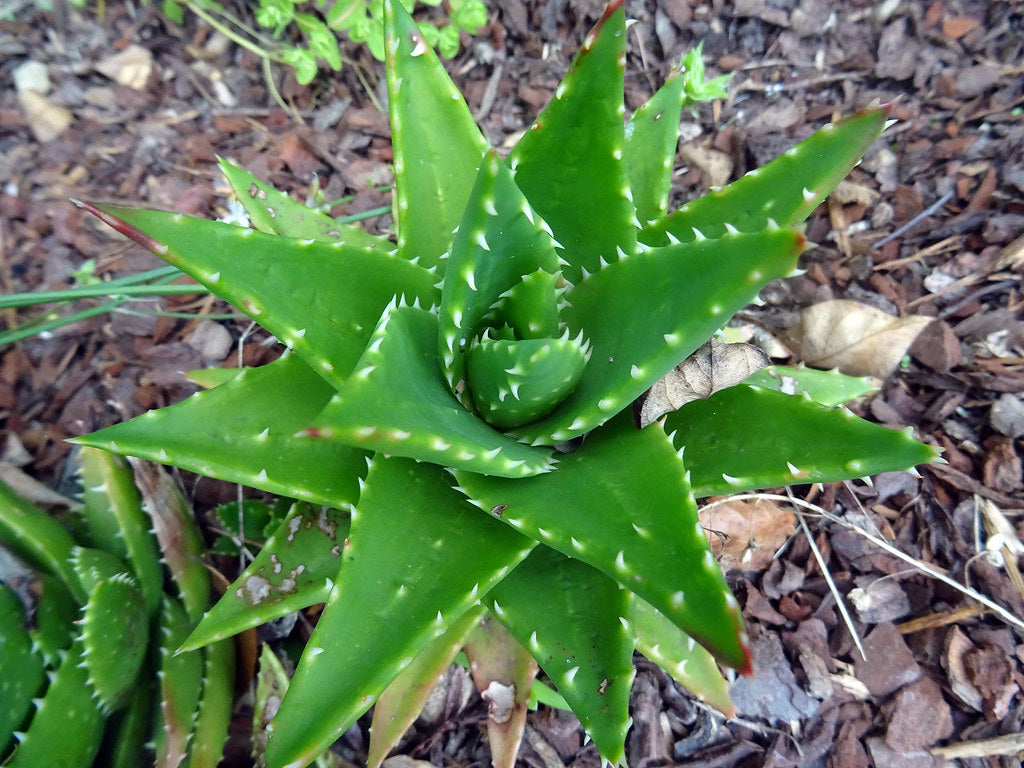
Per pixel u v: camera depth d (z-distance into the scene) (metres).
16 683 0.25
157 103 0.49
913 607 0.36
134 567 0.29
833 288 0.43
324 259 0.23
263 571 0.27
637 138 0.31
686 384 0.24
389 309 0.20
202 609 0.31
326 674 0.20
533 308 0.23
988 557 0.36
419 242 0.28
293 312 0.23
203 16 0.49
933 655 0.35
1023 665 0.34
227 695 0.30
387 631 0.21
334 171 0.48
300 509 0.28
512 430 0.25
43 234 0.45
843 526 0.38
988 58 0.46
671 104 0.31
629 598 0.23
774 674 0.35
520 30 0.49
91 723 0.26
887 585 0.37
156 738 0.28
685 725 0.34
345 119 0.49
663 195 0.31
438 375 0.24
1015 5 0.47
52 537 0.28
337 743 0.33
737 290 0.17
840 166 0.25
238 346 0.43
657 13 0.49
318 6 0.51
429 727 0.34
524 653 0.28
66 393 0.41
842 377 0.34
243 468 0.24
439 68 0.26
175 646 0.29
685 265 0.19
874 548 0.37
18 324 0.42
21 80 0.48
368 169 0.47
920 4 0.48
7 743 0.25
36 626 0.26
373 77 0.49
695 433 0.25
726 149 0.47
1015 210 0.42
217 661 0.30
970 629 0.35
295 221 0.32
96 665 0.26
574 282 0.27
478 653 0.28
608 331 0.23
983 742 0.33
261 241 0.22
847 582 0.37
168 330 0.43
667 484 0.20
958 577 0.36
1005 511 0.37
